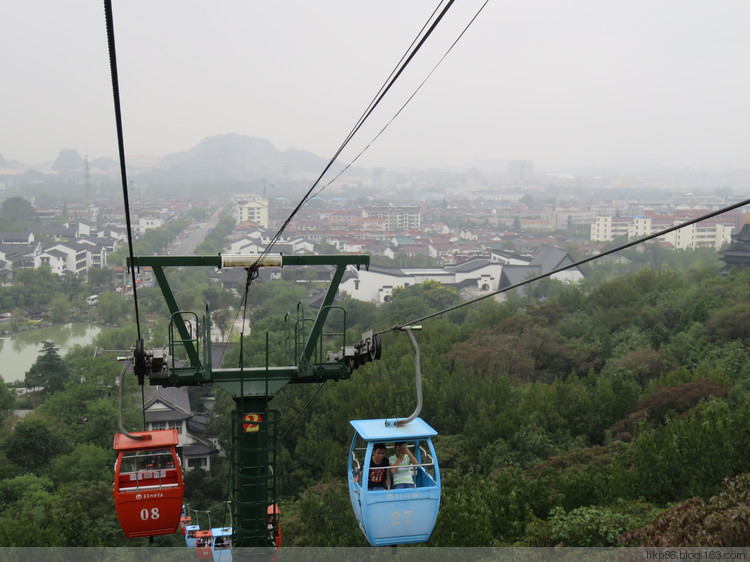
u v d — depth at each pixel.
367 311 118.62
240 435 12.20
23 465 51.25
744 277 76.44
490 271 158.88
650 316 67.44
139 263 12.34
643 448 27.34
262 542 11.86
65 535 32.31
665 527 18.30
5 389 69.19
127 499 11.51
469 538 23.23
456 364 56.50
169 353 12.46
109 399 58.09
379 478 10.30
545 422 42.53
